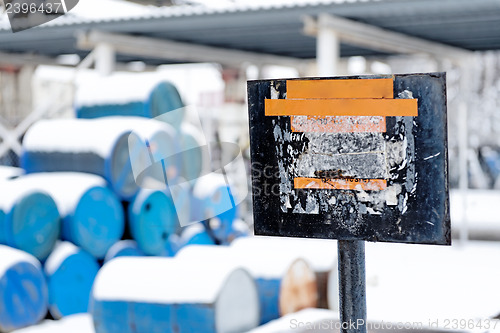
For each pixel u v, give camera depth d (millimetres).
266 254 7055
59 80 22031
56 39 15820
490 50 17594
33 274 7391
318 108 2723
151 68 22734
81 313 8055
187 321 5902
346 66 21500
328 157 2717
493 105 32250
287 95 2768
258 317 6496
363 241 2840
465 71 17422
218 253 6629
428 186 2594
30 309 7348
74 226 7965
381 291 8695
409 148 2615
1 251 7340
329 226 2730
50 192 8125
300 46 17797
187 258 6539
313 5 11156
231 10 11641
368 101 2656
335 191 2717
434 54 15992
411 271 10664
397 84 2621
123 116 8961
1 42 16594
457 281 9617
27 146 8805
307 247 7656
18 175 8852
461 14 11891
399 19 12508
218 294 5914
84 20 12969
